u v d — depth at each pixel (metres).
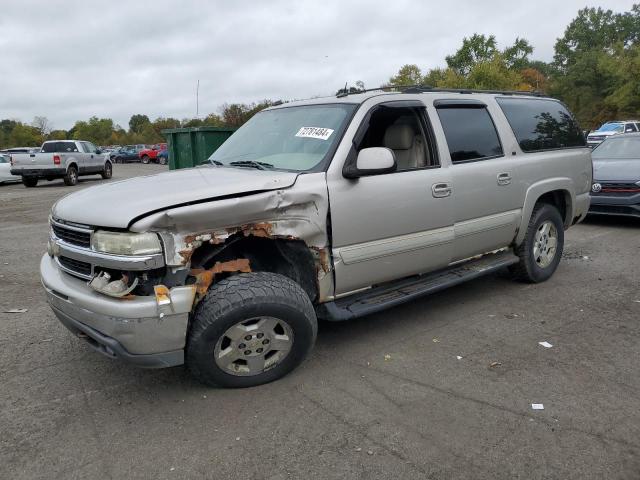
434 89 4.71
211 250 3.32
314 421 3.10
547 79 71.50
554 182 5.45
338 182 3.65
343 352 4.04
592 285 5.62
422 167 4.23
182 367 3.82
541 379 3.56
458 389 3.45
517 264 5.46
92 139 96.94
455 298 5.26
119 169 36.75
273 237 3.36
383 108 4.08
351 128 3.85
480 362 3.84
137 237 2.95
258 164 3.93
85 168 22.45
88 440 2.96
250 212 3.24
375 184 3.84
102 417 3.19
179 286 3.10
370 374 3.67
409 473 2.64
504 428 3.00
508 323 4.58
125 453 2.84
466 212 4.52
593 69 55.91
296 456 2.79
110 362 3.93
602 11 78.69
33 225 10.60
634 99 40.84
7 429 3.07
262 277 3.35
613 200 8.50
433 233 4.27
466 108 4.77
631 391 3.39
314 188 3.51
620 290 5.44
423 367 3.77
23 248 8.20
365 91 4.55
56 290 3.31
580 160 5.92
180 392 3.46
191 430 3.04
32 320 4.82
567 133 5.93
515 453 2.78
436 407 3.23
